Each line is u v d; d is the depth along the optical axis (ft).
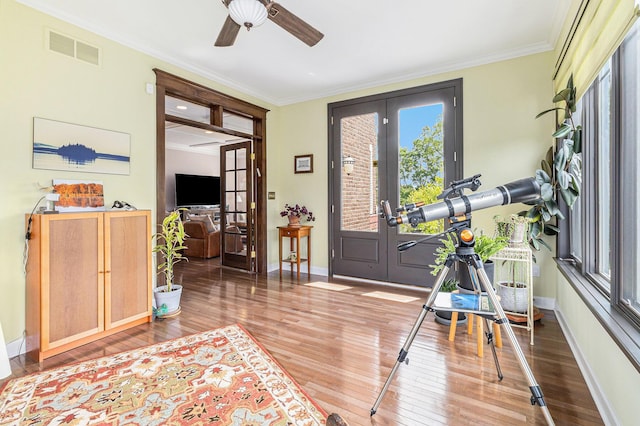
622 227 5.26
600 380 5.41
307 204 15.47
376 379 6.30
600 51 5.29
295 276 14.80
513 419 5.10
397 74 12.46
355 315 9.78
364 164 13.85
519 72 10.55
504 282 10.09
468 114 11.43
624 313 5.09
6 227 7.26
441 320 9.00
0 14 7.16
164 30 9.25
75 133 8.47
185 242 20.03
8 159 7.29
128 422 5.08
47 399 5.66
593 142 7.32
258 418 5.17
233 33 6.98
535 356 7.12
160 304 9.71
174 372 6.56
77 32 8.55
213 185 29.89
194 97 11.85
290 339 8.12
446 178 11.87
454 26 9.04
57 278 7.27
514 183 5.10
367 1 7.86
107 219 8.25
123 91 9.60
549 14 8.45
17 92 7.43
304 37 6.95
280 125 16.28
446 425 4.99
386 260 13.38
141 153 10.07
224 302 11.08
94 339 8.01
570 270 8.10
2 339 6.44
